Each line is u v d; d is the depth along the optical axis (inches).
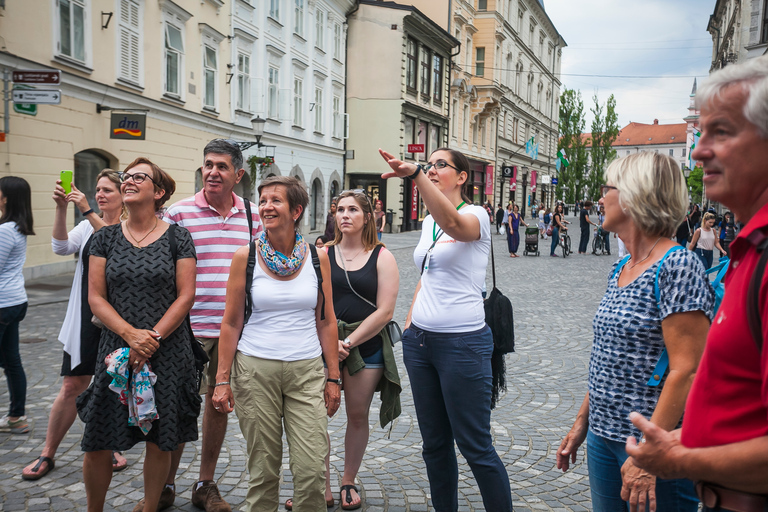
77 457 161.0
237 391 117.0
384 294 140.6
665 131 5039.4
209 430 137.8
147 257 120.4
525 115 2075.5
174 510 135.8
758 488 51.8
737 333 52.2
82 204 156.0
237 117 808.3
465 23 1541.6
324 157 1098.1
